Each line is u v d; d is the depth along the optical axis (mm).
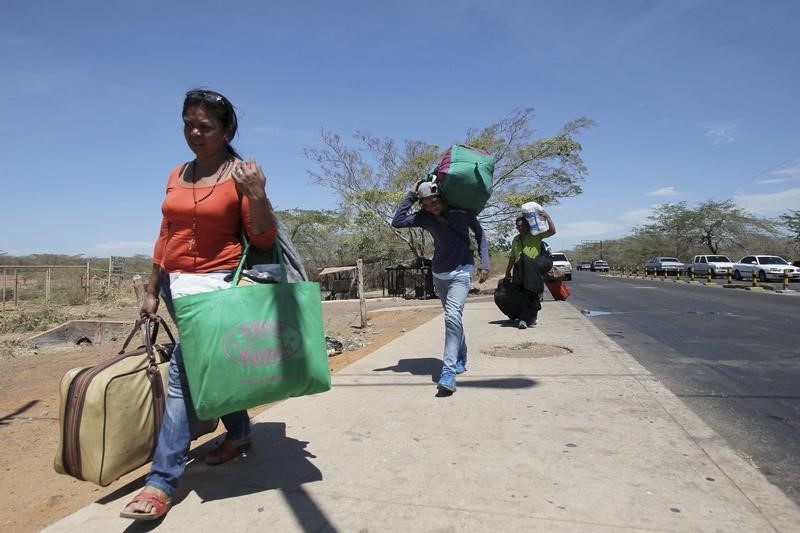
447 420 3734
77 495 3539
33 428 5078
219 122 2666
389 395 4438
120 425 2520
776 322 10086
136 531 2381
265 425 3740
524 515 2396
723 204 57969
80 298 24766
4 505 3416
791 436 3664
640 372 5055
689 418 3684
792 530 2248
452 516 2406
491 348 6578
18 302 24844
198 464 3115
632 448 3148
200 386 2379
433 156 24938
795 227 44281
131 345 10523
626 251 74125
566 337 7316
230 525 2396
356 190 26266
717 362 6250
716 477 2752
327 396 4473
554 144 23016
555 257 36312
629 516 2369
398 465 2980
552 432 3439
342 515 2447
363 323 11328
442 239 4652
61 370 8180
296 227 36844
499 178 24203
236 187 2508
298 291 2570
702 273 41344
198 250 2670
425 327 9070
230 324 2391
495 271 44938
